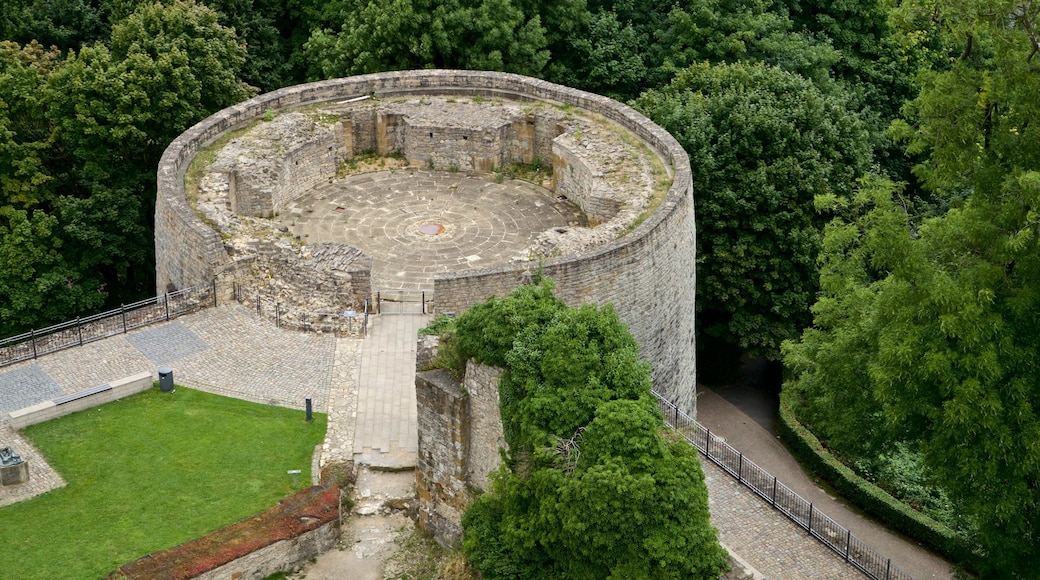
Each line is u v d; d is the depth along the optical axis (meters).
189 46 87.69
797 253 83.19
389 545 55.81
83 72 83.94
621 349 51.69
